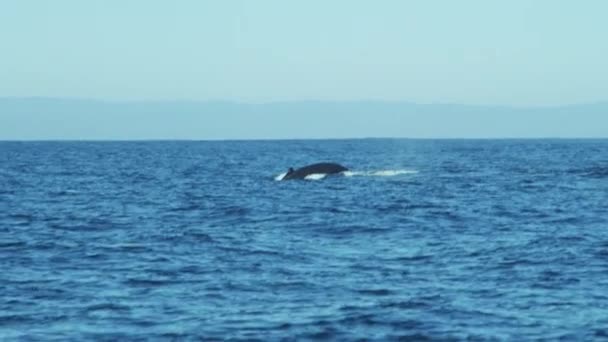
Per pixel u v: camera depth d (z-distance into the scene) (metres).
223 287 82.69
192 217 149.38
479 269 92.06
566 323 68.12
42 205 174.75
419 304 74.75
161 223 140.12
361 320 69.31
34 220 145.00
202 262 97.50
